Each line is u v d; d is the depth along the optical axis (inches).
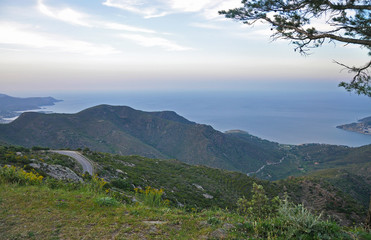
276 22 326.6
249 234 177.6
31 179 300.5
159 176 1704.0
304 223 174.6
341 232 181.0
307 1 286.7
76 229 173.3
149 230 177.8
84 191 289.1
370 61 297.0
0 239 153.7
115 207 226.7
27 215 191.8
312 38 308.7
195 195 1278.3
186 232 178.4
